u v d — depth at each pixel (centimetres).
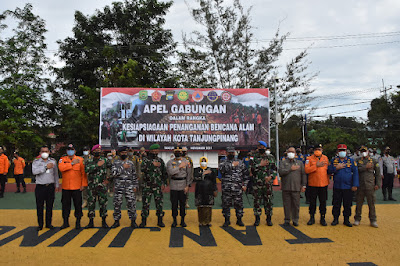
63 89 3036
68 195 785
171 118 1819
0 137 2281
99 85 2755
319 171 824
